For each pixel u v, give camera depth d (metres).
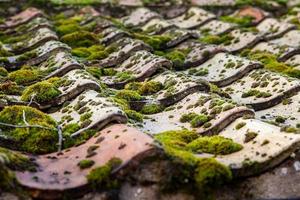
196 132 5.33
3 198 3.99
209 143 4.90
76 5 10.11
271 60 8.04
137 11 10.23
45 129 4.96
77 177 4.25
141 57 7.45
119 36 8.43
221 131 5.31
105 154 4.44
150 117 5.95
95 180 4.15
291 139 4.57
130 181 4.21
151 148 4.21
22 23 9.22
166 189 4.22
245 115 5.36
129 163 4.18
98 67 7.50
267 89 6.67
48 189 4.07
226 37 9.12
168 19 10.53
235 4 10.92
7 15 9.67
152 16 9.78
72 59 6.87
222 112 5.46
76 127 5.09
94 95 5.66
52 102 5.78
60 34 8.88
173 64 7.79
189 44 8.53
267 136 4.79
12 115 5.16
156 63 7.00
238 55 8.58
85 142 4.87
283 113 6.18
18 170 4.27
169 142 4.84
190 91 6.22
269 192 4.47
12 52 7.86
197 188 4.26
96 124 4.97
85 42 8.40
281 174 4.51
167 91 6.36
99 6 10.23
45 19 9.27
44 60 7.33
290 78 6.70
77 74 6.32
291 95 6.44
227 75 7.28
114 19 9.95
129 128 4.75
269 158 4.47
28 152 4.80
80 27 9.08
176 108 6.04
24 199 4.03
